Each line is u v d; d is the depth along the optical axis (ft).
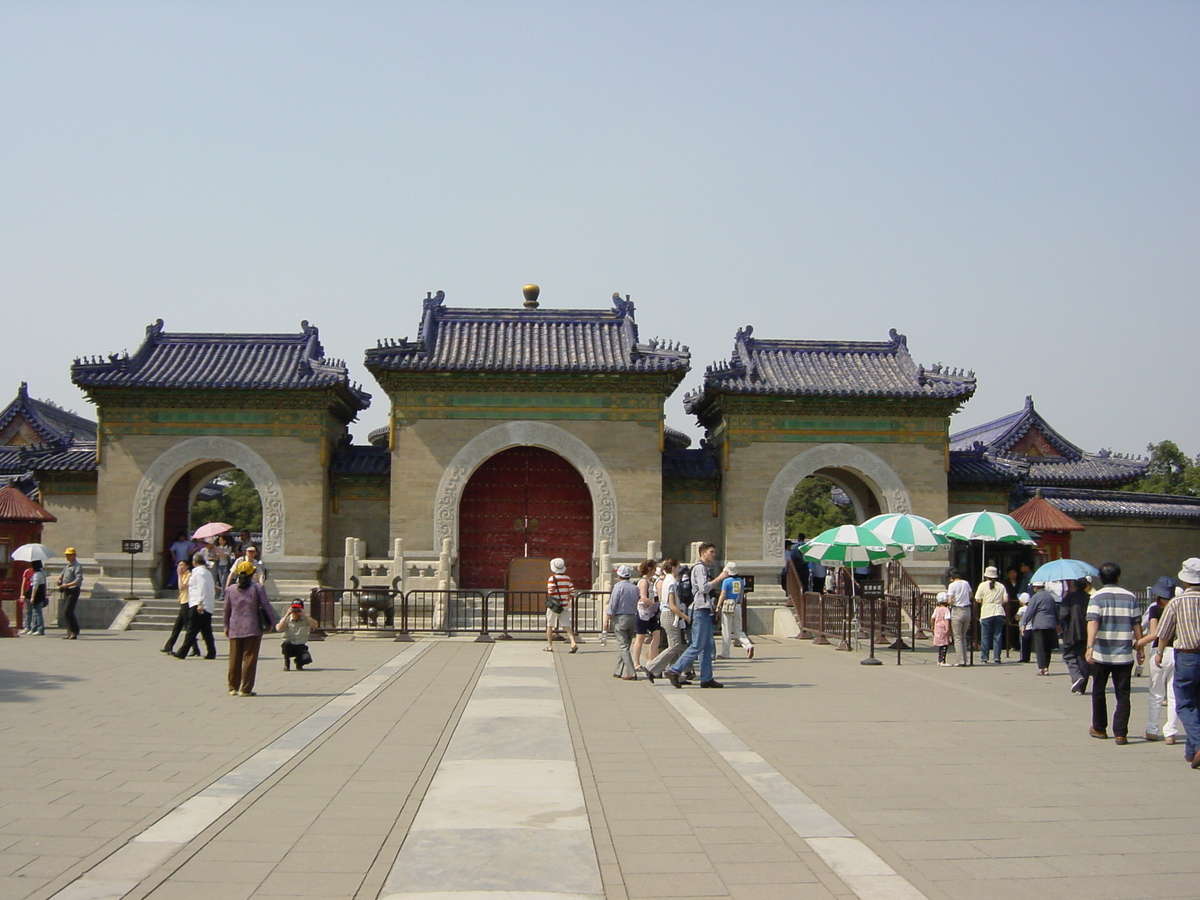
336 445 111.96
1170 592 50.42
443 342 106.52
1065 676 70.64
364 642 85.76
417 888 25.79
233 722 47.83
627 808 33.27
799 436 106.01
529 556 108.06
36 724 47.09
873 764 40.19
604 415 103.24
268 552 103.86
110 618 101.45
